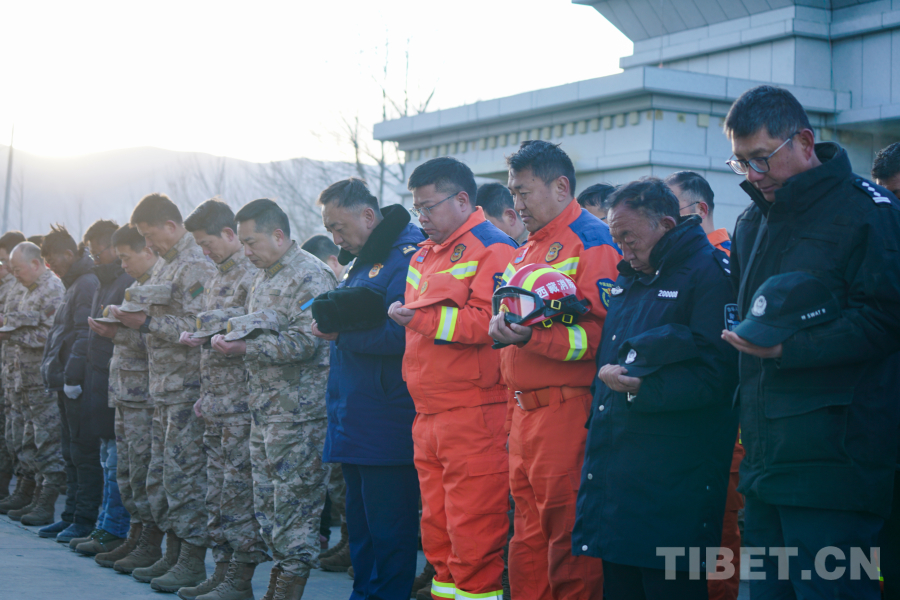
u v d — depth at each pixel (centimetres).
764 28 1177
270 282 419
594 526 268
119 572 498
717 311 264
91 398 550
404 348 359
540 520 308
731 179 974
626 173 963
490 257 337
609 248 311
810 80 1157
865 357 214
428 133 1261
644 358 256
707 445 264
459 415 332
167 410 465
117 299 550
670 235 274
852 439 216
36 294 665
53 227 629
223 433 431
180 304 475
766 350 216
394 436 365
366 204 390
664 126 943
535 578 319
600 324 305
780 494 223
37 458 649
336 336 369
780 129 226
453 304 329
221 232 456
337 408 374
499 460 334
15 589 439
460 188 347
